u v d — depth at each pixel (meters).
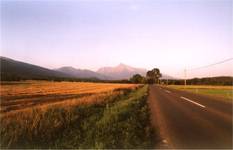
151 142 7.54
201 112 14.09
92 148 6.89
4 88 48.66
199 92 39.12
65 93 35.34
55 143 7.51
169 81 146.50
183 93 35.44
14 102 22.11
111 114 12.08
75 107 14.84
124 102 18.38
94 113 13.25
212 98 25.09
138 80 168.38
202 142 7.55
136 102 18.39
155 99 23.88
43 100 24.11
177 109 15.59
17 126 9.15
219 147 7.02
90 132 8.49
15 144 7.54
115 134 8.26
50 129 8.93
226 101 21.36
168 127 9.75
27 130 8.71
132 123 9.96
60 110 13.54
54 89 48.69
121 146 6.95
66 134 8.59
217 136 8.27
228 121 11.06
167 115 12.94
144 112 13.60
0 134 8.25
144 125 10.05
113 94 27.06
